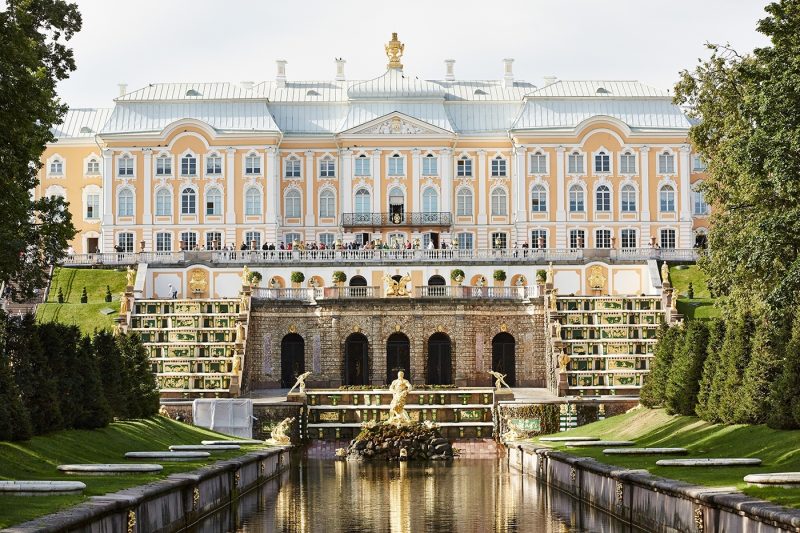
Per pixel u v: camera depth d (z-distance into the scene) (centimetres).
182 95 15300
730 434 6147
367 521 5178
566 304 11869
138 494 4006
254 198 14975
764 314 6362
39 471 4844
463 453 9494
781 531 3338
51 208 6844
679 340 7844
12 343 5859
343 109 15812
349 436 10200
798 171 5281
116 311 12038
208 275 13175
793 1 5781
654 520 4506
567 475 6188
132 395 7450
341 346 11912
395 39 15825
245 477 6200
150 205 14925
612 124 14938
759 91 5716
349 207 15100
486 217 15225
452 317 11906
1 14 5516
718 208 8644
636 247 14338
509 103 15875
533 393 11019
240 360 10975
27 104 5584
